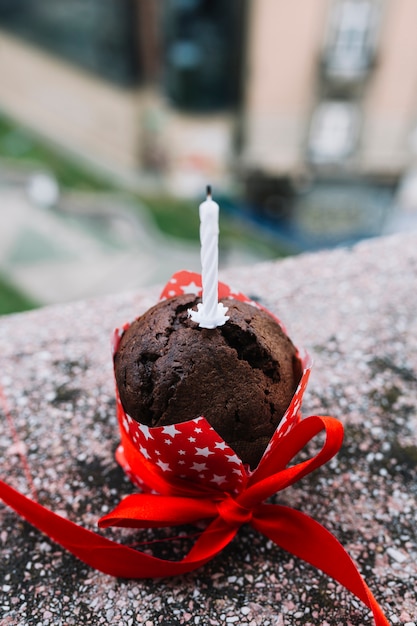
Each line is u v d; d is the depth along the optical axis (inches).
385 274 16.0
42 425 11.9
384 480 11.0
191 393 8.7
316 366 13.2
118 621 9.1
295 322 14.3
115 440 11.7
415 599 9.3
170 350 8.9
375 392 12.6
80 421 12.0
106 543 9.2
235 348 9.1
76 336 14.0
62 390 12.6
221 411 8.7
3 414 12.1
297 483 11.0
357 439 11.7
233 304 9.6
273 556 9.9
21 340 13.8
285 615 9.1
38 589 9.5
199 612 9.2
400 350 13.7
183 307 9.5
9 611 9.2
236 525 9.3
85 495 10.8
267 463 9.1
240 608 9.2
